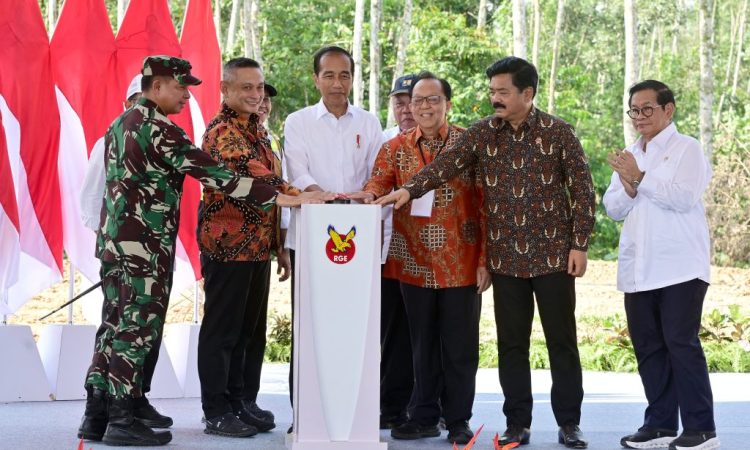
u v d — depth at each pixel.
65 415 6.77
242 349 6.34
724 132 26.08
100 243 5.78
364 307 5.20
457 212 6.06
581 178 5.86
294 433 5.31
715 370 10.62
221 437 6.05
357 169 6.42
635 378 9.74
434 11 25.56
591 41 37.56
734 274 20.09
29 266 7.71
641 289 5.95
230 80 6.05
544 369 10.56
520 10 17.73
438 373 6.21
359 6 20.16
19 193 7.64
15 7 7.61
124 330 5.66
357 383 5.18
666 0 38.38
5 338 7.34
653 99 6.00
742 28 36.66
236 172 5.76
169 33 8.39
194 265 8.48
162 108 5.68
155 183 5.64
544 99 29.80
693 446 5.73
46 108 7.70
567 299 5.93
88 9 8.08
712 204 22.77
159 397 7.72
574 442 5.88
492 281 6.06
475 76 24.17
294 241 6.00
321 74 6.29
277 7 26.72
